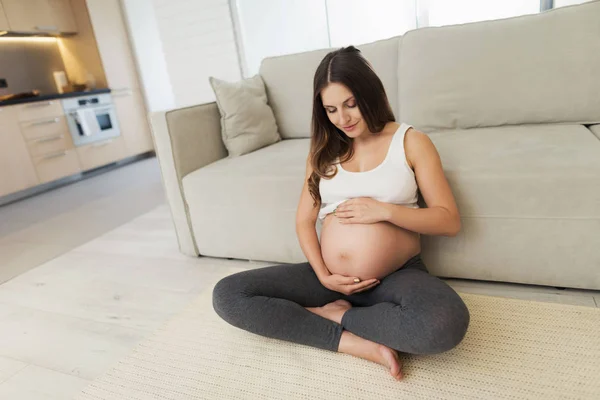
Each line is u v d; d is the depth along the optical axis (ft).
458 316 2.83
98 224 8.71
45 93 14.89
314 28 10.91
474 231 4.12
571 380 2.95
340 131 3.67
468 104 5.32
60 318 5.05
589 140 4.12
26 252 7.65
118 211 9.47
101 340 4.46
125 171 14.42
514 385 2.98
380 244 3.43
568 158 3.79
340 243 3.55
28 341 4.64
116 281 5.82
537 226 3.86
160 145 5.74
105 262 6.57
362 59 3.31
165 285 5.47
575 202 3.67
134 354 4.00
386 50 6.07
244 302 3.47
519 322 3.64
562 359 3.15
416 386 3.10
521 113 5.10
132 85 15.84
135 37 15.70
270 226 5.25
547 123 5.06
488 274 4.25
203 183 5.53
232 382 3.45
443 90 5.43
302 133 6.92
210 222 5.72
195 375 3.60
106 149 14.64
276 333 3.45
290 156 5.62
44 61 14.78
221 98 6.19
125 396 3.49
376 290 3.52
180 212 5.98
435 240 4.33
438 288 3.01
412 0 9.61
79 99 13.55
